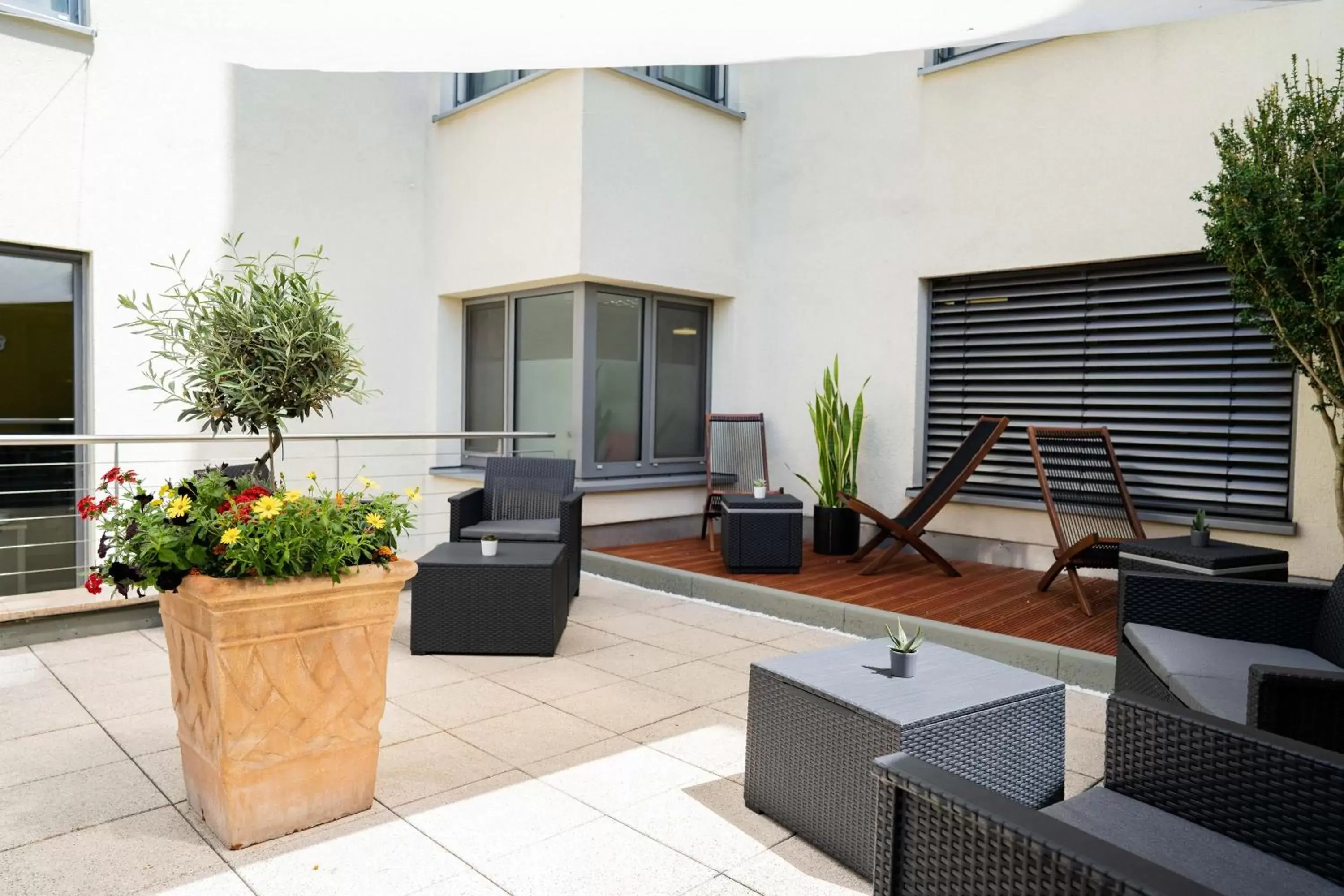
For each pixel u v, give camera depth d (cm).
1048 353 562
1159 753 169
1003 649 388
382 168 698
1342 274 321
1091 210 529
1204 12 289
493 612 393
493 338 722
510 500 530
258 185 625
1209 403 496
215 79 600
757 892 201
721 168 696
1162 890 102
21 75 517
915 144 611
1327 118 347
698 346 733
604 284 650
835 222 661
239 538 212
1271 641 269
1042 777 220
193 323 259
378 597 238
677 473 716
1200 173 488
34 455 538
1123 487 491
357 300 684
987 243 575
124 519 226
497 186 662
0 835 225
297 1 242
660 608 496
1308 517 456
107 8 248
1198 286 501
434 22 263
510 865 212
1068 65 537
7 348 527
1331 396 357
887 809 140
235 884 202
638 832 229
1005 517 577
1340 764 142
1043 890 116
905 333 621
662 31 285
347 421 682
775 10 271
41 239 527
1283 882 141
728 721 312
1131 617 284
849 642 422
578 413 644
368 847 220
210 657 218
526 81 628
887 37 301
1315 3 452
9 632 401
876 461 641
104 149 551
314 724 229
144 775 264
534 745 288
